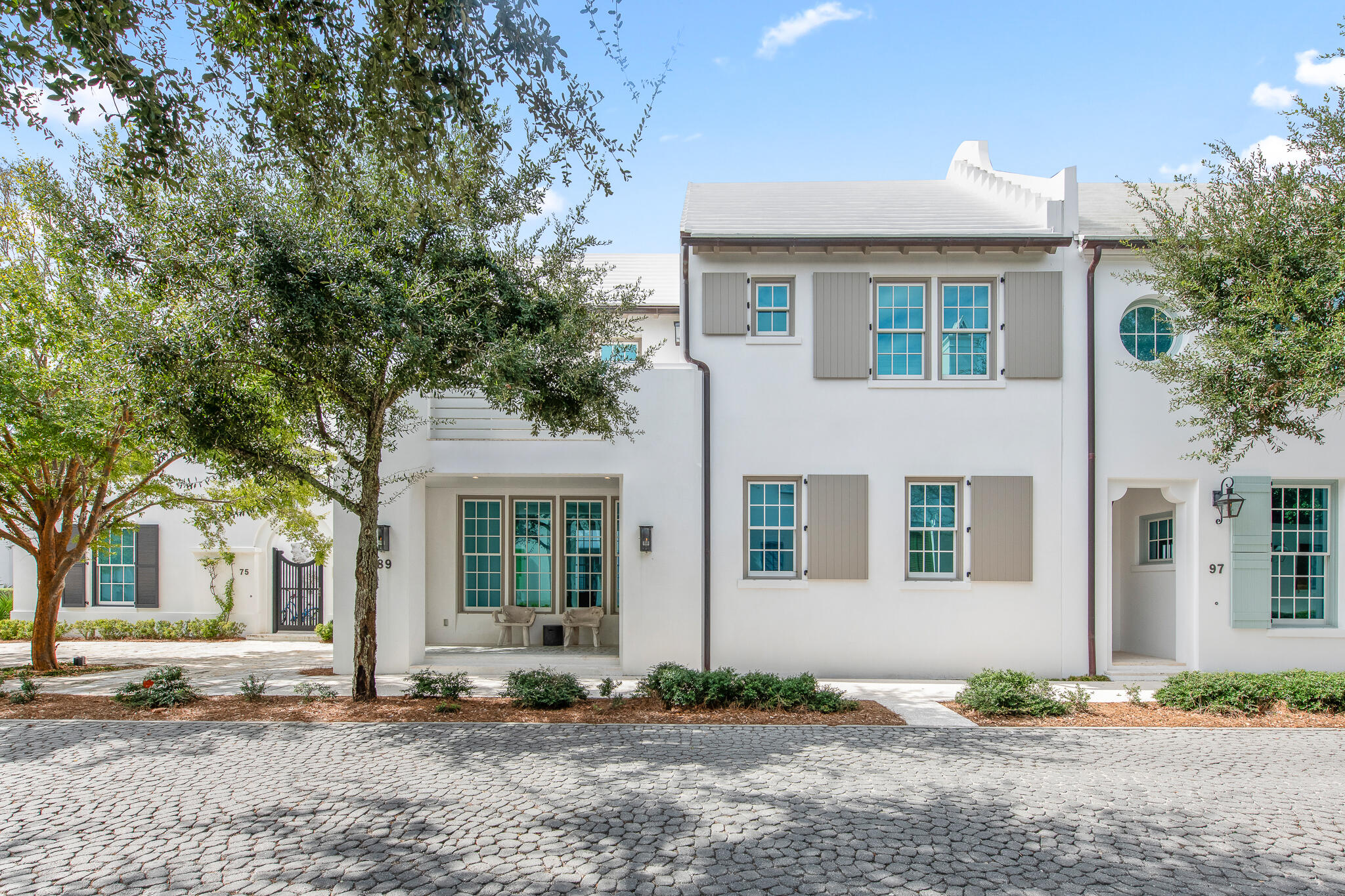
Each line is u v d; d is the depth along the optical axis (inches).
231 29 251.8
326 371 352.5
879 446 497.0
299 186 347.6
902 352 505.4
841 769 289.0
